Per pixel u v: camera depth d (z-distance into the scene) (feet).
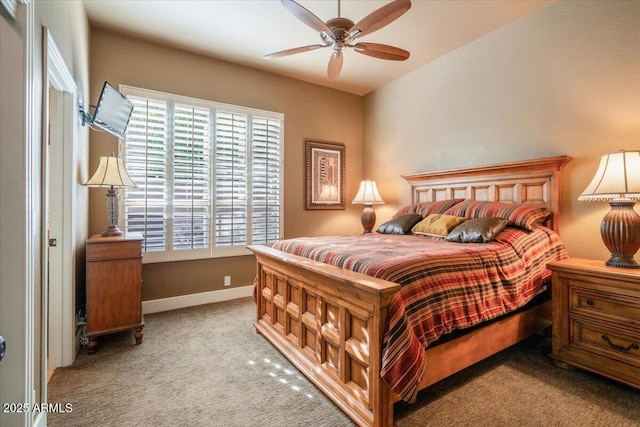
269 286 8.94
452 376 6.99
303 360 7.09
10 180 4.11
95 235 9.26
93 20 9.82
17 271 4.20
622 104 7.95
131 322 8.45
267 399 6.17
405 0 5.94
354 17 9.71
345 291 5.82
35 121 4.75
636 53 7.71
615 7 8.01
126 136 10.64
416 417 5.60
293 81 14.25
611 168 6.93
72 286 7.45
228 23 9.99
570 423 5.46
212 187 12.16
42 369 5.19
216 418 5.60
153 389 6.48
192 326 9.87
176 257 11.53
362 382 5.54
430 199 12.94
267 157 13.42
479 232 8.19
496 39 10.61
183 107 11.62
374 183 14.57
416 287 5.58
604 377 6.85
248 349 8.31
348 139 16.02
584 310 6.95
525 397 6.20
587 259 8.19
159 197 11.19
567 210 9.03
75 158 7.64
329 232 15.39
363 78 14.42
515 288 7.16
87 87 9.59
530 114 9.77
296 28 10.25
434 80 12.78
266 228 13.41
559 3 9.03
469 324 6.12
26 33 4.23
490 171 10.62
